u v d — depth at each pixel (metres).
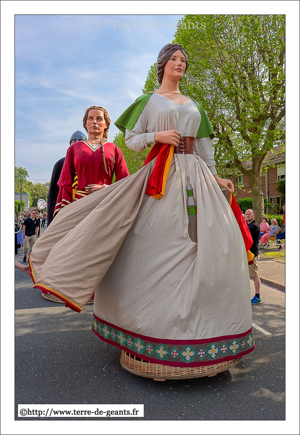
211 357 2.71
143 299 2.79
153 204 2.98
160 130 3.18
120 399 2.65
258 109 12.71
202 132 3.48
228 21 12.68
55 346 3.79
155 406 2.56
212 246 2.79
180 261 2.79
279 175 25.59
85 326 4.50
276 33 12.16
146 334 2.74
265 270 8.54
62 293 2.68
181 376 2.73
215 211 2.96
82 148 4.44
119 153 4.67
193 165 3.15
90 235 2.79
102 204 2.91
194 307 2.68
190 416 2.43
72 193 4.59
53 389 2.81
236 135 15.20
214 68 13.32
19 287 7.22
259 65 12.95
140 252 2.90
